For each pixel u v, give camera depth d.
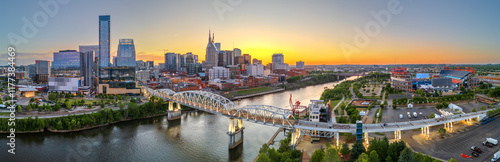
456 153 134.25
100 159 161.12
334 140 164.25
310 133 164.38
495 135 153.88
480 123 176.00
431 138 155.38
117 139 197.62
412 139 154.62
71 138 198.12
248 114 194.62
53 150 173.75
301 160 133.88
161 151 174.75
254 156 165.88
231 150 175.88
